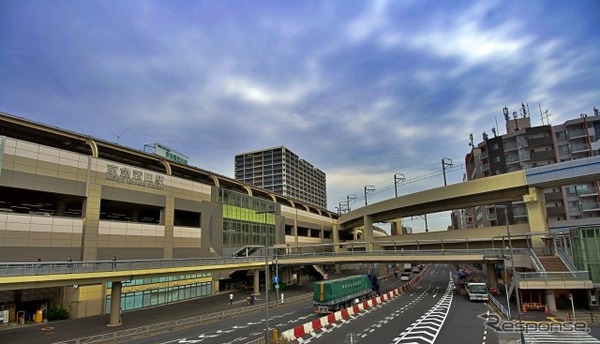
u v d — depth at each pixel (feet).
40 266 98.22
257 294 200.75
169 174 183.62
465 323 106.63
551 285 128.88
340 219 377.09
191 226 198.39
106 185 146.20
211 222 205.26
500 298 159.53
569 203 259.39
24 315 121.49
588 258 133.18
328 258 207.92
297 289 227.81
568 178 169.48
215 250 205.46
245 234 234.79
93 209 139.64
